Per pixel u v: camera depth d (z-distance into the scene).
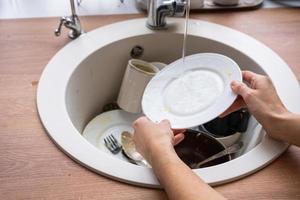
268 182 0.55
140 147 0.57
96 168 0.56
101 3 1.00
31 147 0.60
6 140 0.61
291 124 0.58
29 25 0.90
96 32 0.88
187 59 0.79
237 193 0.53
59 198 0.52
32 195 0.52
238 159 0.58
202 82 0.73
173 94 0.73
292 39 0.87
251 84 0.66
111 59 0.89
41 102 0.68
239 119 0.78
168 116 0.69
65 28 0.88
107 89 0.94
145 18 0.94
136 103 0.87
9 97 0.69
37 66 0.77
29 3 0.99
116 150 0.79
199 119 0.64
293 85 0.73
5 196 0.52
